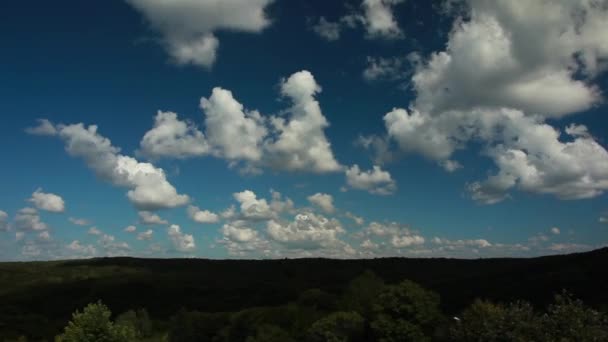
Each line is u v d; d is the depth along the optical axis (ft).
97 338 153.58
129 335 160.66
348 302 273.13
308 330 246.47
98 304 157.28
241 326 296.71
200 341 323.37
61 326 386.11
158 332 370.53
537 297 297.94
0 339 338.75
